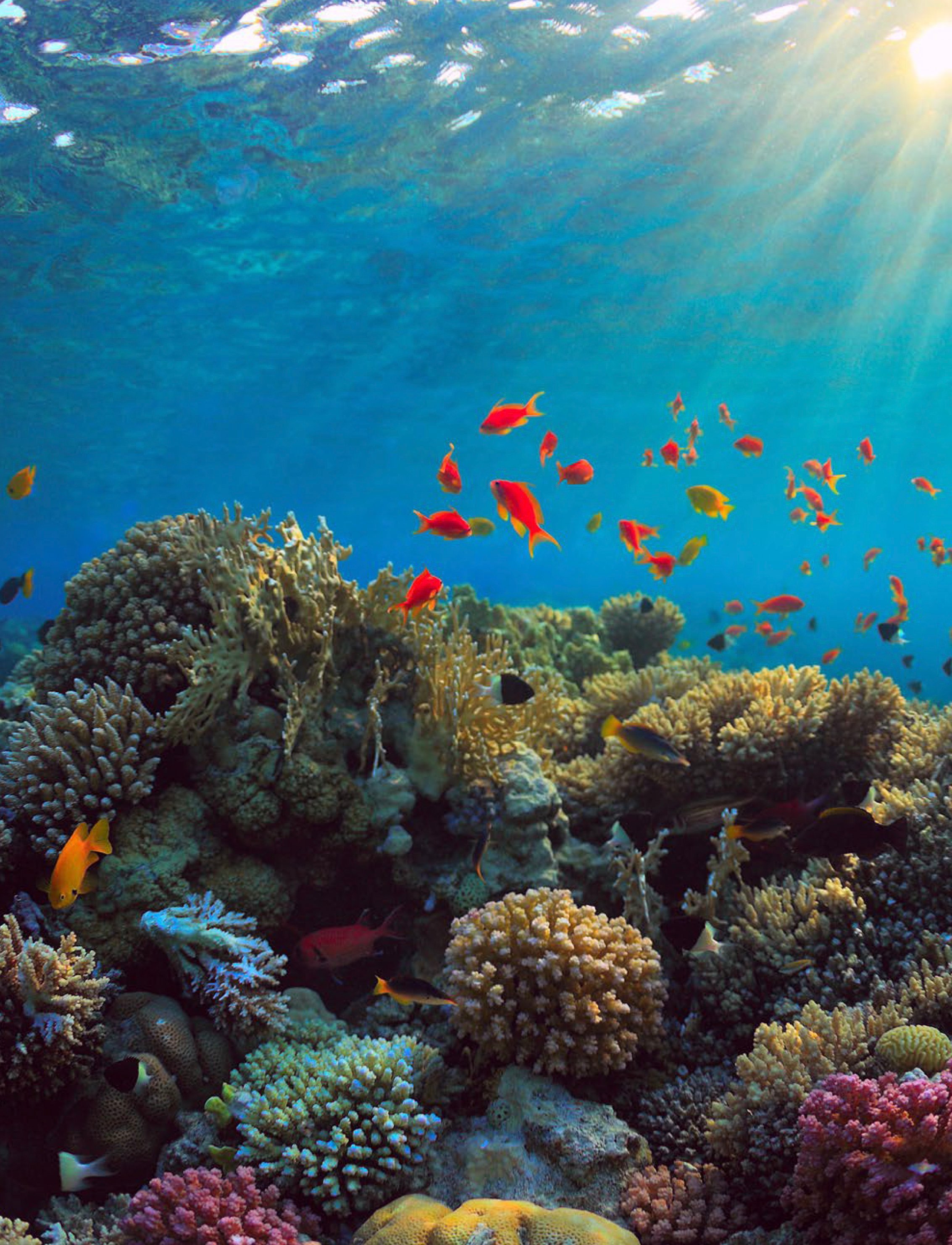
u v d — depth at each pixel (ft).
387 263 65.31
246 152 48.19
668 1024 14.19
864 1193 9.02
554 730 19.21
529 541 18.79
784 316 80.23
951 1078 9.43
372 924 15.51
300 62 40.16
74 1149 11.70
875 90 43.55
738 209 56.85
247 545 17.76
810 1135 9.62
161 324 76.23
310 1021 13.61
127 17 36.32
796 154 49.78
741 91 43.65
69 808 13.67
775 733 17.75
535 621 30.32
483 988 12.52
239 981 12.87
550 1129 11.57
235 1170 11.23
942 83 43.11
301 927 15.56
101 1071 12.28
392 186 52.85
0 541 253.65
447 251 63.21
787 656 92.94
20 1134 11.94
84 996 12.19
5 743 17.54
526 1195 11.07
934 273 68.59
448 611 22.04
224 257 62.85
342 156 48.93
